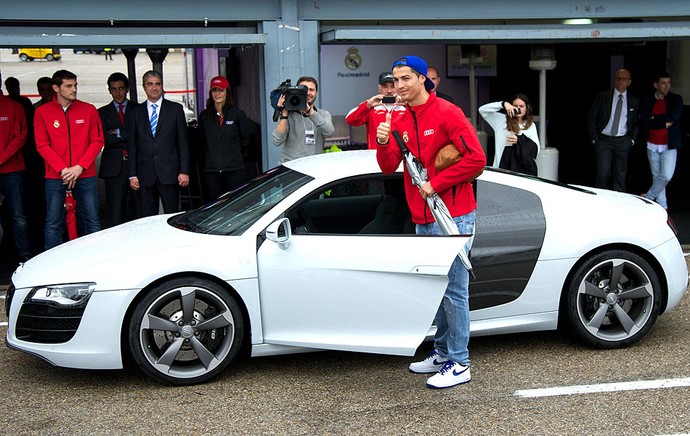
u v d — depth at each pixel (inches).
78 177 327.3
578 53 517.0
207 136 338.6
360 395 199.8
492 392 199.6
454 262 197.5
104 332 199.6
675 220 414.6
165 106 332.8
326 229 211.9
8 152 340.5
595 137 413.4
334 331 207.2
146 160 332.2
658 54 502.3
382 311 205.2
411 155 192.2
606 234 222.2
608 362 219.0
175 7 340.8
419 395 198.8
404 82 189.0
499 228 217.8
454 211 193.5
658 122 412.8
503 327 220.5
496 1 366.0
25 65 1493.6
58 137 324.5
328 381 209.6
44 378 215.9
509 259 217.2
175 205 339.0
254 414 189.3
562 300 225.8
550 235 220.1
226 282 203.9
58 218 331.6
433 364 212.5
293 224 209.5
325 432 178.4
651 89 505.0
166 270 200.4
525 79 507.2
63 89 321.4
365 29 345.7
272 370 218.4
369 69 473.7
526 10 368.8
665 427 177.8
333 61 468.4
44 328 201.9
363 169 215.5
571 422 181.2
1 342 246.5
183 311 203.5
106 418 188.5
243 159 346.9
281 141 307.6
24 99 409.7
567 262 220.7
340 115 470.0
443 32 342.6
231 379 211.9
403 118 196.7
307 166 227.1
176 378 205.6
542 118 424.2
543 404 191.5
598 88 523.2
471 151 184.7
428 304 202.8
